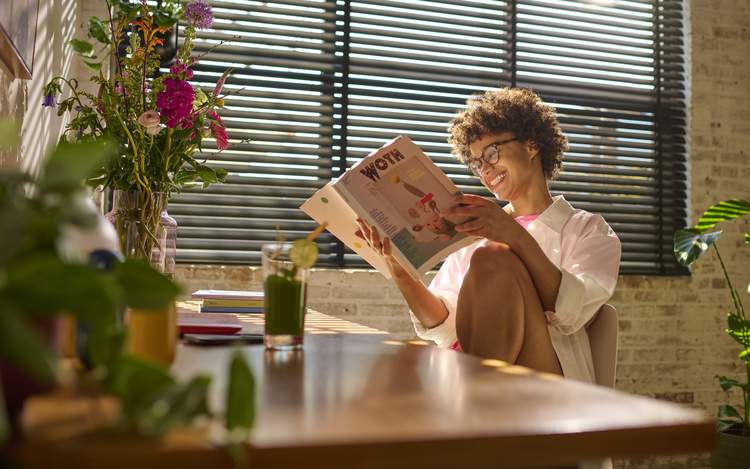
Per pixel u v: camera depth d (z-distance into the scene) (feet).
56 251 1.57
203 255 10.56
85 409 1.84
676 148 12.87
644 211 12.62
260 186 11.03
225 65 10.92
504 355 5.06
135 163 5.67
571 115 12.48
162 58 7.01
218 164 10.80
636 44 12.85
